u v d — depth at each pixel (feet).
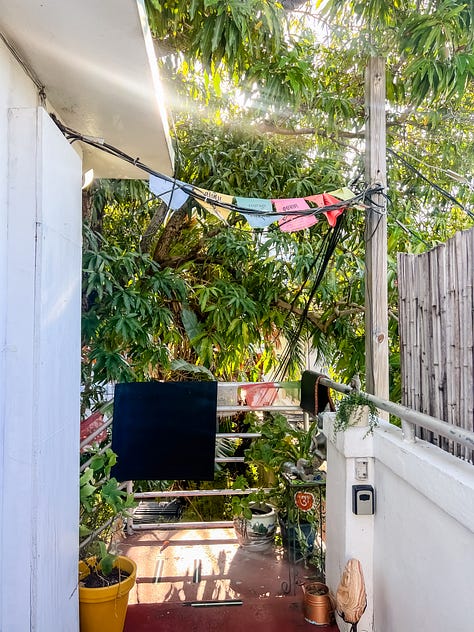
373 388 8.09
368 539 6.86
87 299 10.94
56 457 5.15
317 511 9.57
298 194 12.89
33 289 4.61
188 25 8.92
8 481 4.54
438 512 4.84
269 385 10.81
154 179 7.23
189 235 14.46
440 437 5.63
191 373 15.02
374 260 8.25
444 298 5.49
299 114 12.18
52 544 4.99
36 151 4.66
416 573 5.35
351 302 14.21
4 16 4.25
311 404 9.65
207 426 10.04
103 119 6.58
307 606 7.47
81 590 6.45
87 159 8.40
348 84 12.23
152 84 5.50
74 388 5.92
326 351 15.10
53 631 5.01
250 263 14.28
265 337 15.28
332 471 7.88
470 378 4.97
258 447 10.32
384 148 8.43
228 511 12.63
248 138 13.28
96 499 8.05
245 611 7.77
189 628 7.30
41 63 5.11
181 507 12.82
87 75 5.34
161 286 12.21
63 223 5.39
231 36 7.63
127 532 10.77
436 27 8.59
